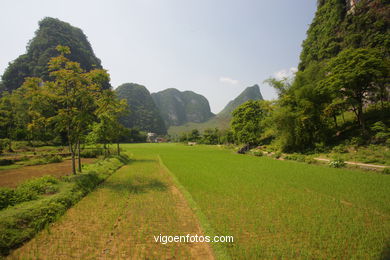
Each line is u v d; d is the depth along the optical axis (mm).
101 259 5109
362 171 17469
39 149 39625
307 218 7562
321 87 26750
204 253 5445
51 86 13141
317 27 58656
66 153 30797
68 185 10867
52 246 5723
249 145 46062
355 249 5473
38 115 14438
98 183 13328
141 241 6008
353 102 24250
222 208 8641
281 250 5406
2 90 102438
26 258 5152
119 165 21500
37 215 7164
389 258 4930
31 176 14469
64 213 8117
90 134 29391
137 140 135500
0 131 47219
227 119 86375
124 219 7605
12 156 25938
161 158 30188
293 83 32906
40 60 99438
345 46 45938
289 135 30703
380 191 11117
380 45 36812
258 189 11758
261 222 7219
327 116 29625
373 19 41031
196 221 7484
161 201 9727
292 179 14492
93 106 15344
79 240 6051
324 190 11461
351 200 9656
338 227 6793
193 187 12203
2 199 7648
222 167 20719
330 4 54000
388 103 28594
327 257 5109
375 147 21641
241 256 5184
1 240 5453
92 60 129500
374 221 7285
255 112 45312
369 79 22562
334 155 23875
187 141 104438
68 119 13742
